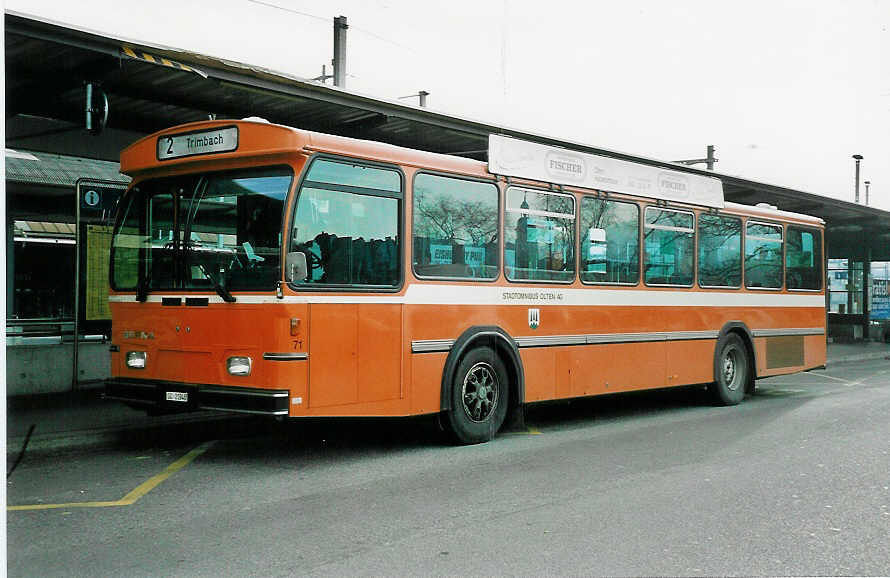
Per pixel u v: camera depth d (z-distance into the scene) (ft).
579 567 15.96
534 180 31.94
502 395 30.73
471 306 29.32
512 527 18.70
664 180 38.37
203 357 25.67
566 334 33.09
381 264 26.61
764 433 32.37
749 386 43.55
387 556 16.55
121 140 41.37
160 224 27.27
